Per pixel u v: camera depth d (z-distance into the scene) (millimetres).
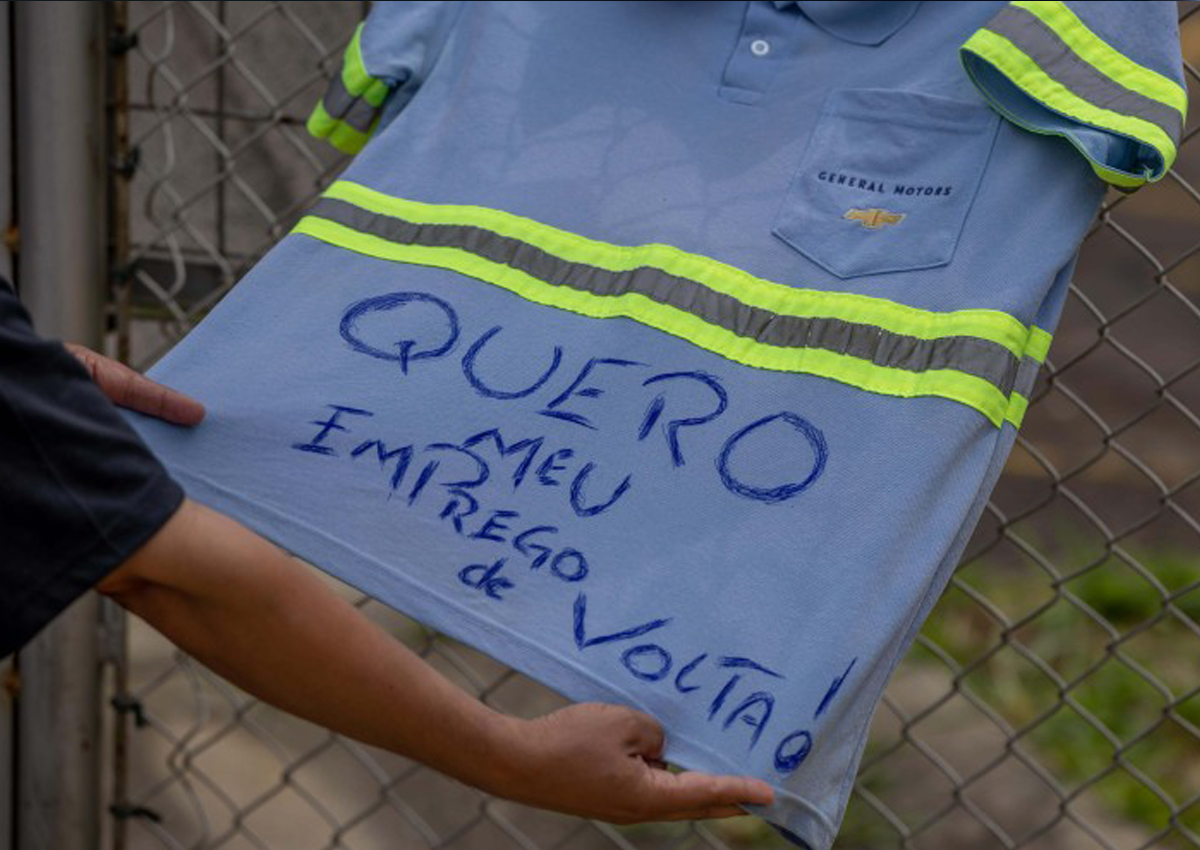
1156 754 2736
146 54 1996
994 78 1488
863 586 1371
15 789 2088
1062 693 1874
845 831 2590
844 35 1570
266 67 2031
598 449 1462
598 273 1535
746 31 1591
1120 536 1798
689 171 1562
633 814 1325
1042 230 1451
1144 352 3779
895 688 2926
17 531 1090
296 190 2076
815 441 1430
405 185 1601
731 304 1494
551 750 1280
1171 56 1472
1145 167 1441
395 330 1526
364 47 1649
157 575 1122
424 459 1470
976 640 3051
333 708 1207
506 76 1628
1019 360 1429
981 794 2654
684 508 1427
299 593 1155
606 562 1417
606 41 1624
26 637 1097
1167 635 3041
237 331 1533
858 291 1472
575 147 1592
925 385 1421
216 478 1469
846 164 1521
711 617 1383
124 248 2004
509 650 1394
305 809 2604
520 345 1512
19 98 1886
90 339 1961
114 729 2102
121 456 1106
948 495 1398
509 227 1562
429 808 2623
